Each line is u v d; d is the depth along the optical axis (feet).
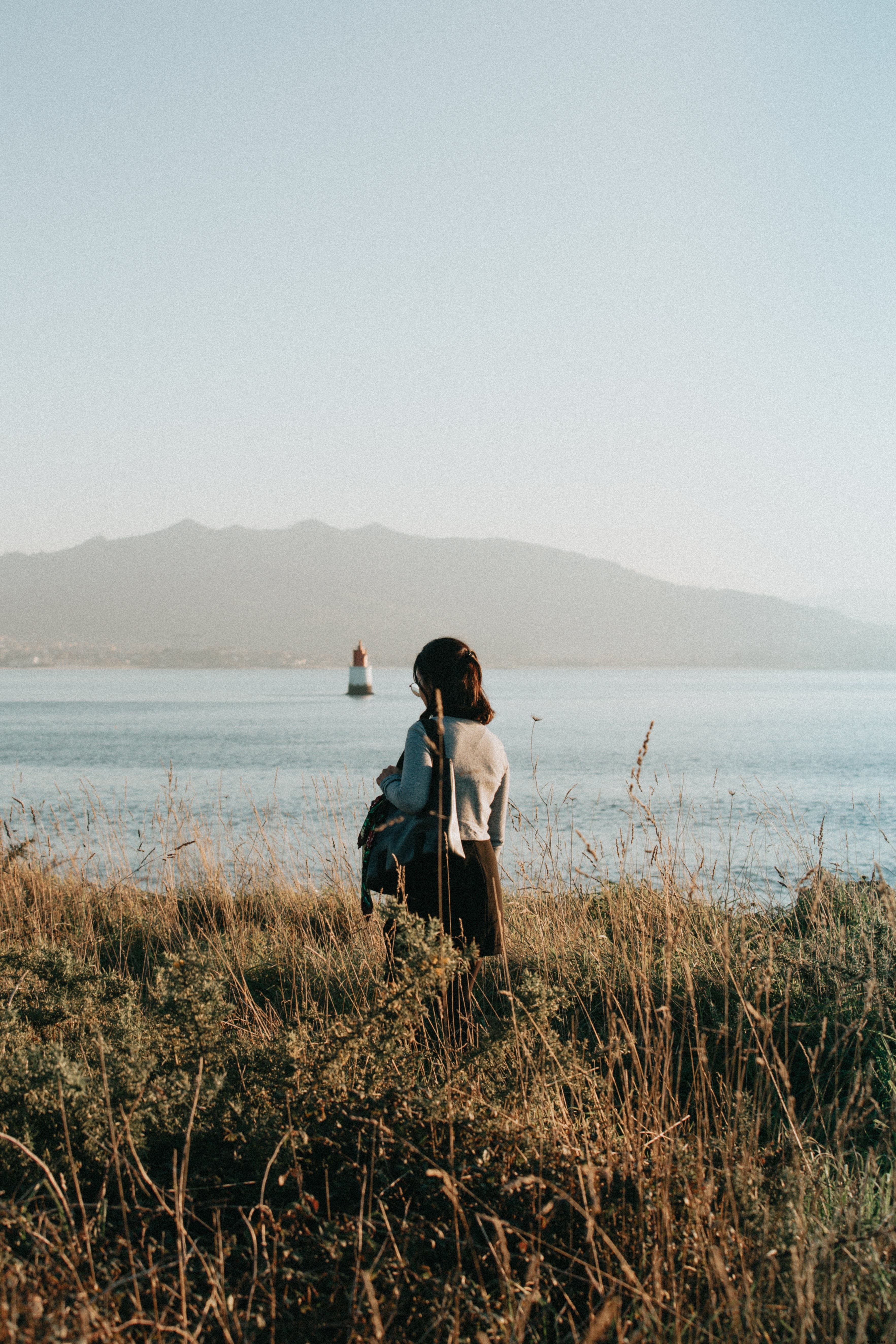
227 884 31.04
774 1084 11.53
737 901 23.41
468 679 14.28
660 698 459.32
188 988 11.87
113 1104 9.47
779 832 40.22
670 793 86.63
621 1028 14.30
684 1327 7.55
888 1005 14.89
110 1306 7.02
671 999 15.39
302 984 19.42
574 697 460.96
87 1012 12.72
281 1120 9.59
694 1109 12.34
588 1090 11.51
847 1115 10.11
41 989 13.43
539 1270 7.85
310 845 41.50
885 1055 13.79
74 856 33.63
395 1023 10.65
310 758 142.51
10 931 23.86
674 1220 8.71
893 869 46.16
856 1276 7.97
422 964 10.82
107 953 24.14
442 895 13.60
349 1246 8.21
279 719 279.08
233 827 49.42
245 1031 13.76
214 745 173.88
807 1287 7.13
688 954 17.10
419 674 14.53
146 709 348.38
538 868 30.12
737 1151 10.18
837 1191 9.88
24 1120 9.21
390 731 221.05
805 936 19.66
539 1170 8.98
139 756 147.13
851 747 177.99
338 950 21.49
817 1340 7.44
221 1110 10.05
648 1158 9.71
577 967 18.17
